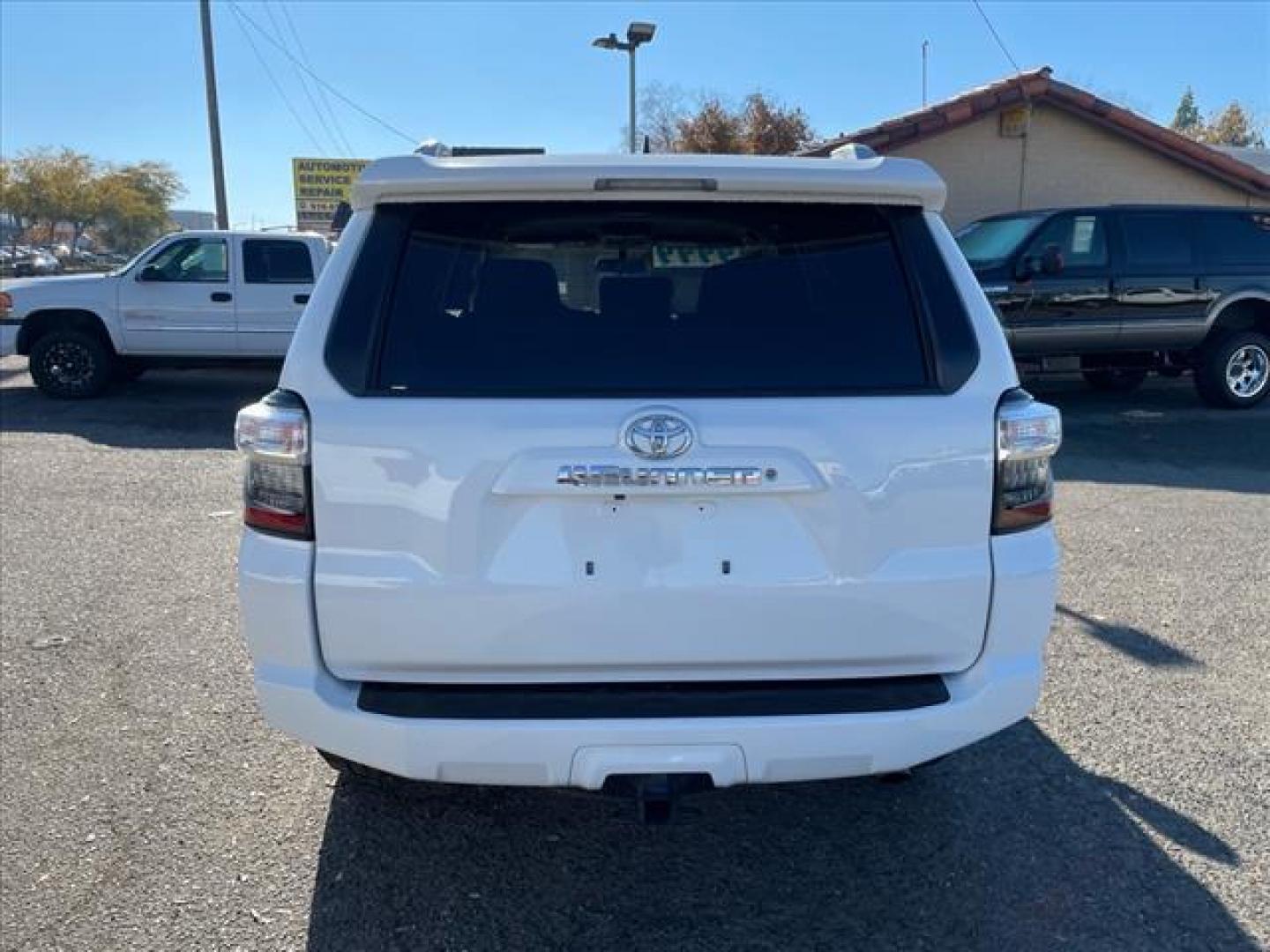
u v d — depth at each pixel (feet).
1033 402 9.32
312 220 110.01
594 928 9.84
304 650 8.79
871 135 48.47
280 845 11.09
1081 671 15.56
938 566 8.90
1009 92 48.65
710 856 11.00
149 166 263.08
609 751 8.49
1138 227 36.70
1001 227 38.52
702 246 9.40
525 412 8.54
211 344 42.06
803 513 8.70
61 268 164.45
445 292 9.12
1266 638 16.88
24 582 19.69
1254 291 37.29
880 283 9.29
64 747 13.15
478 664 8.70
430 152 10.71
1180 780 12.40
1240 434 34.68
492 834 11.35
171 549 21.98
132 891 10.29
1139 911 10.03
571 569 8.61
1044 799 12.01
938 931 9.78
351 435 8.58
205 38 80.74
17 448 32.96
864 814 11.75
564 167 8.84
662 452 8.48
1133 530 23.54
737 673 8.89
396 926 9.83
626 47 70.44
